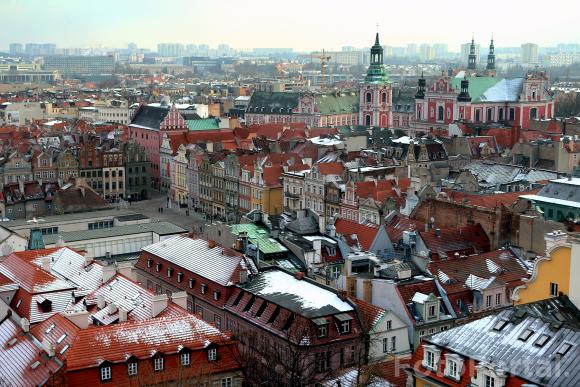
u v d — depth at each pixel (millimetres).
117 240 167125
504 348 79438
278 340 107875
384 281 118375
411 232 143500
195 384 91688
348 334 107312
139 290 109625
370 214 191625
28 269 121375
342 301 111562
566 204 159625
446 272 123750
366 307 112562
